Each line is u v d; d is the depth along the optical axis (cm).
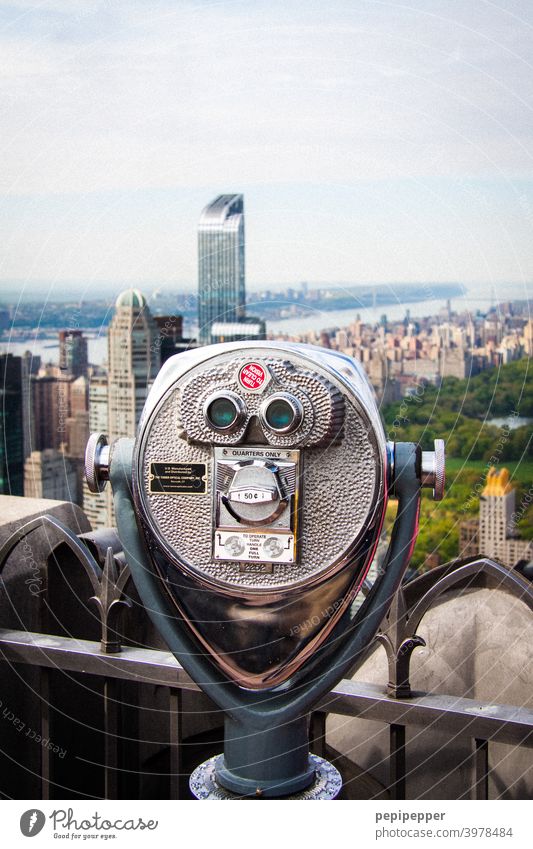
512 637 146
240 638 114
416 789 153
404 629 134
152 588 119
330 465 108
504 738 127
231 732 120
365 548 109
